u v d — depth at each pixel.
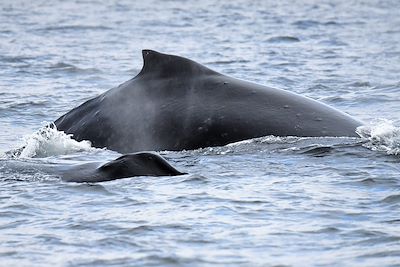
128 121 65.75
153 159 55.75
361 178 55.59
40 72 116.81
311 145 62.06
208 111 64.31
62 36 161.25
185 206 50.00
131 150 64.62
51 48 142.75
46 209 49.84
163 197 51.47
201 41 154.62
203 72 66.75
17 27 174.62
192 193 52.31
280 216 48.47
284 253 42.91
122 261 41.84
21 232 46.25
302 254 42.78
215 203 50.56
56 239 45.03
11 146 71.12
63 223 47.47
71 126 68.31
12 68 119.75
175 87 66.19
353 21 192.62
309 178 55.94
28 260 42.22
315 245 44.06
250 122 63.62
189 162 60.00
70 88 104.75
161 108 65.31
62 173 55.66
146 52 68.19
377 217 48.22
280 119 64.00
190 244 44.12
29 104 91.12
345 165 58.59
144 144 64.38
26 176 55.59
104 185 53.41
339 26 181.88
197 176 55.38
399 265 41.12
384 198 51.41
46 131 67.12
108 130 66.12
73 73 116.75
